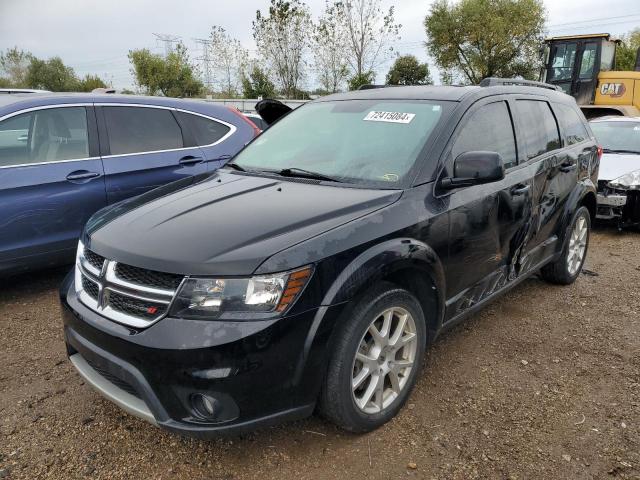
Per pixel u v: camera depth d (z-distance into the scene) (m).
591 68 13.92
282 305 2.31
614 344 3.87
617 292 4.92
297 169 3.40
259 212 2.71
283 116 4.29
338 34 24.53
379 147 3.33
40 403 3.10
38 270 4.97
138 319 2.39
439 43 34.75
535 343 3.88
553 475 2.54
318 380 2.46
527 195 3.81
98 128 4.95
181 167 5.35
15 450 2.70
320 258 2.43
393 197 2.89
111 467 2.60
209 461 2.63
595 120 9.05
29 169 4.49
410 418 2.96
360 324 2.56
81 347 2.60
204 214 2.75
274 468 2.58
